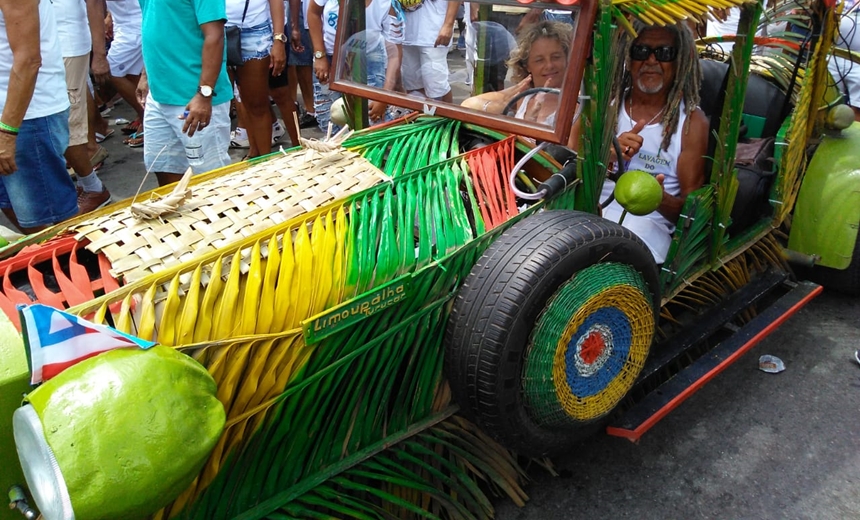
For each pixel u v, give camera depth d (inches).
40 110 111.3
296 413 63.6
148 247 60.6
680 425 102.3
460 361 66.6
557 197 78.7
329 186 71.7
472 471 83.1
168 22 119.9
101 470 42.7
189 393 47.4
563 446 76.7
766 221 116.3
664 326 103.1
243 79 165.3
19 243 66.4
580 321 69.4
